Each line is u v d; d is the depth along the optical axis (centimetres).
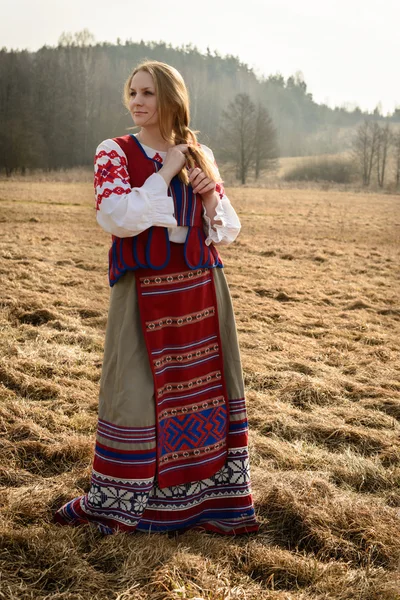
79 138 7288
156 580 221
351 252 1350
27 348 513
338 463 342
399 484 321
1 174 5638
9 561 229
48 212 1988
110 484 241
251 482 300
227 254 1224
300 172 7594
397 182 6894
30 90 7462
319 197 3888
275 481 297
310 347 591
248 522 261
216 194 251
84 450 327
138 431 237
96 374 466
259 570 237
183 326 246
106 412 244
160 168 246
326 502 279
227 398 258
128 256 238
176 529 254
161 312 242
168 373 246
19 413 373
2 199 2469
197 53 13562
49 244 1252
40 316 639
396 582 228
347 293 883
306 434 382
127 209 227
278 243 1452
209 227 253
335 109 16800
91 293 794
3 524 250
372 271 1107
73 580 220
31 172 6000
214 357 255
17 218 1759
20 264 956
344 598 222
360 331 674
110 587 219
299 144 11469
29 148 6309
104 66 8319
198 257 246
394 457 354
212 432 254
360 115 16500
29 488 285
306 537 259
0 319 614
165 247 240
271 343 591
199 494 259
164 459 245
